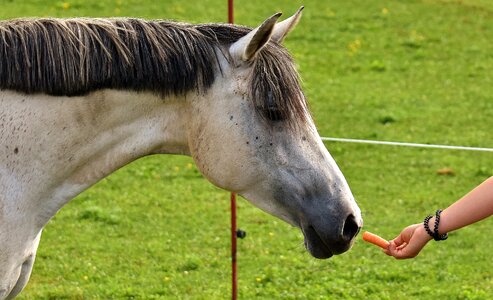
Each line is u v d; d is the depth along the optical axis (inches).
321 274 401.7
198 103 206.1
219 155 206.8
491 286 392.8
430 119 614.5
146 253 424.5
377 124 603.5
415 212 476.1
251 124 204.2
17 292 217.8
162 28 207.2
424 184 512.7
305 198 206.1
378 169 531.8
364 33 785.6
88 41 201.8
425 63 729.6
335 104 637.3
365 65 721.0
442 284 394.3
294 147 205.2
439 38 781.3
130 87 204.2
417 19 823.1
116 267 408.5
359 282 394.6
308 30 785.6
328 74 699.4
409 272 405.4
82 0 804.6
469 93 668.1
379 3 856.3
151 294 382.6
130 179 517.3
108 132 207.8
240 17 786.2
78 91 201.8
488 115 625.3
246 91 203.6
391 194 498.6
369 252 424.5
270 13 804.0
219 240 440.8
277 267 408.8
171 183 514.9
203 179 522.6
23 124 202.2
